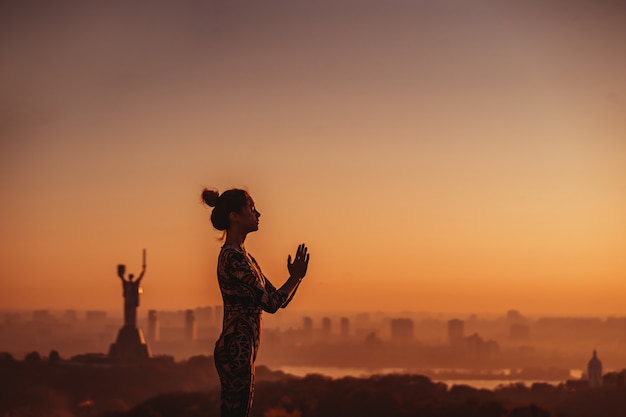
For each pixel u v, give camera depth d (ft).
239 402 24.09
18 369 359.25
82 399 324.80
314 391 279.08
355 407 265.13
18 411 306.35
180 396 289.33
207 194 25.55
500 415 258.57
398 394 281.95
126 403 319.27
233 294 24.44
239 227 25.20
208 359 404.57
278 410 257.96
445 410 261.24
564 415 268.41
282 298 24.71
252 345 24.41
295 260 25.94
